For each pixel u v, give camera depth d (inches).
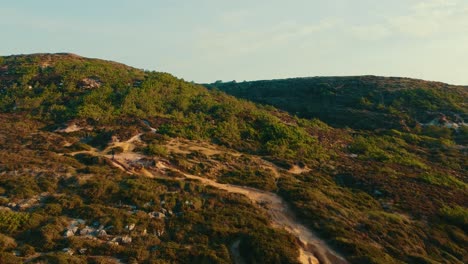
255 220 1067.3
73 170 1231.5
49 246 838.5
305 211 1159.6
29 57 2765.7
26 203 1007.0
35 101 1958.7
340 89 3577.8
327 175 1569.9
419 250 1050.1
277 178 1444.4
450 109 2906.0
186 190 1198.3
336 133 2365.9
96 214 978.7
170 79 2578.7
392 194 1384.1
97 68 2576.3
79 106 1892.2
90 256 825.5
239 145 1791.3
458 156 2087.8
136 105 2034.9
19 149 1378.0
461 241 1133.1
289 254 909.8
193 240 941.8
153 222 987.3
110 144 1542.8
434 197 1400.1
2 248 805.9
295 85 4037.9
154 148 1496.1
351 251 965.8
